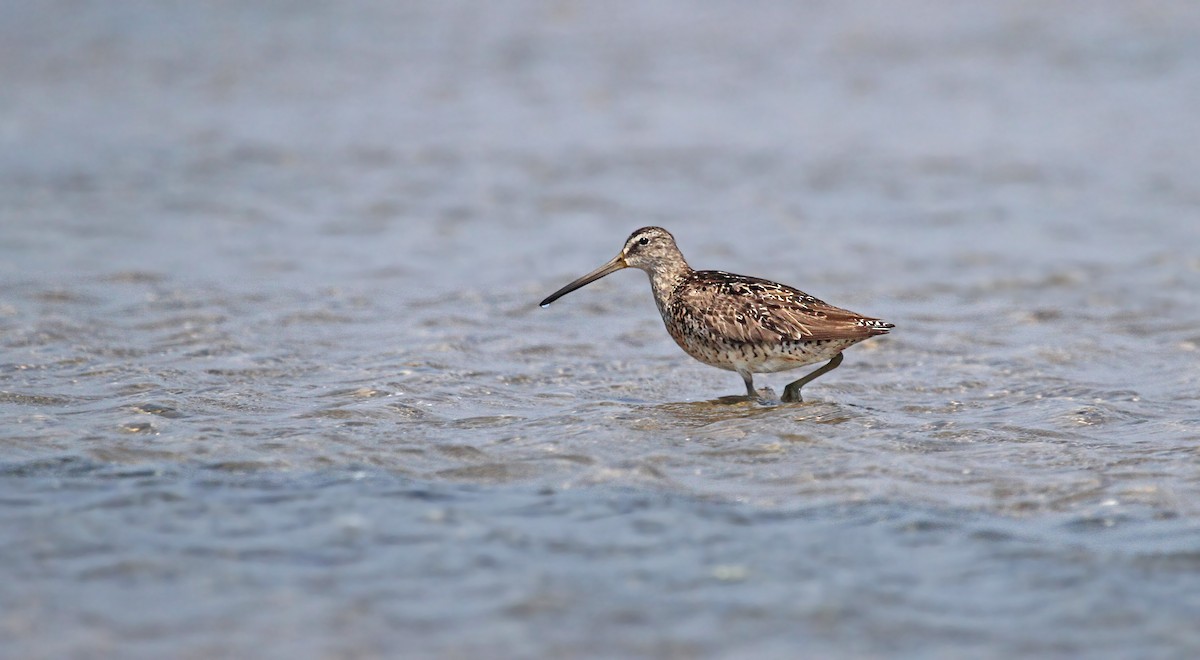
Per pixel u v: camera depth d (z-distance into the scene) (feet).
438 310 53.98
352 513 32.07
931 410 41.83
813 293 57.67
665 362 47.98
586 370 46.68
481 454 36.78
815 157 82.43
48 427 38.04
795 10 124.26
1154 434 38.52
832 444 37.76
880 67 105.60
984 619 26.89
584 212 71.36
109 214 68.28
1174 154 81.56
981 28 116.78
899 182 76.89
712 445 37.63
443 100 96.78
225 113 91.91
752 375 44.16
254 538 30.42
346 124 89.81
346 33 115.96
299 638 25.82
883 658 25.36
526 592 27.81
